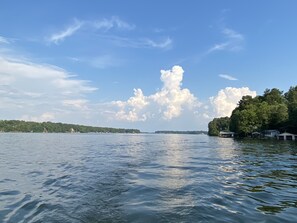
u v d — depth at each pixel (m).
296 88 137.62
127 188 13.57
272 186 14.68
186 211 9.86
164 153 36.94
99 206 10.52
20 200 11.70
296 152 39.75
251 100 149.00
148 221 8.86
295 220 9.17
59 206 10.61
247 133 123.62
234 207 10.51
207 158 29.92
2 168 21.84
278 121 108.06
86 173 18.45
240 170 20.67
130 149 45.81
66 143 69.50
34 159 28.98
